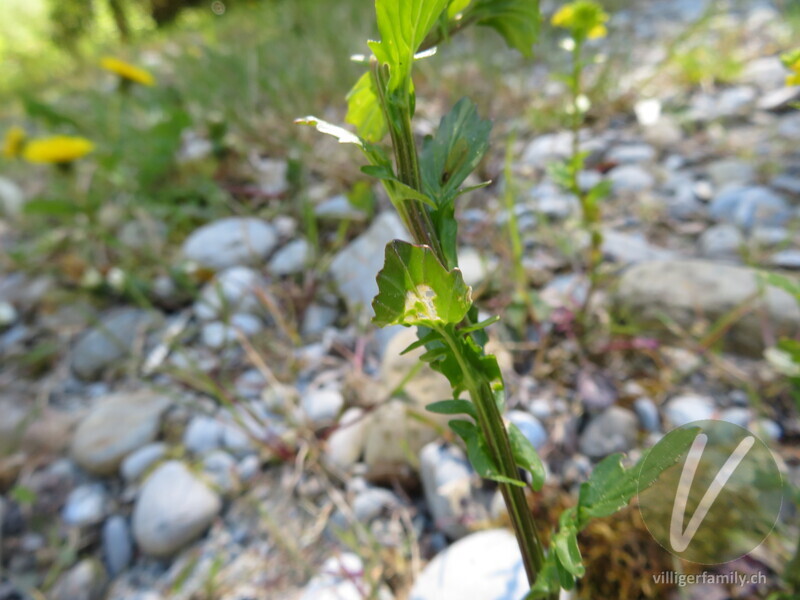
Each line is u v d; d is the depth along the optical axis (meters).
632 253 0.31
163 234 0.41
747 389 0.24
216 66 0.60
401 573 0.21
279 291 0.34
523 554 0.12
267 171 0.44
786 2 0.54
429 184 0.11
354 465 0.25
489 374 0.11
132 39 1.09
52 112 0.50
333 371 0.30
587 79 0.48
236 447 0.27
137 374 0.33
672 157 0.38
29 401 0.33
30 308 0.39
